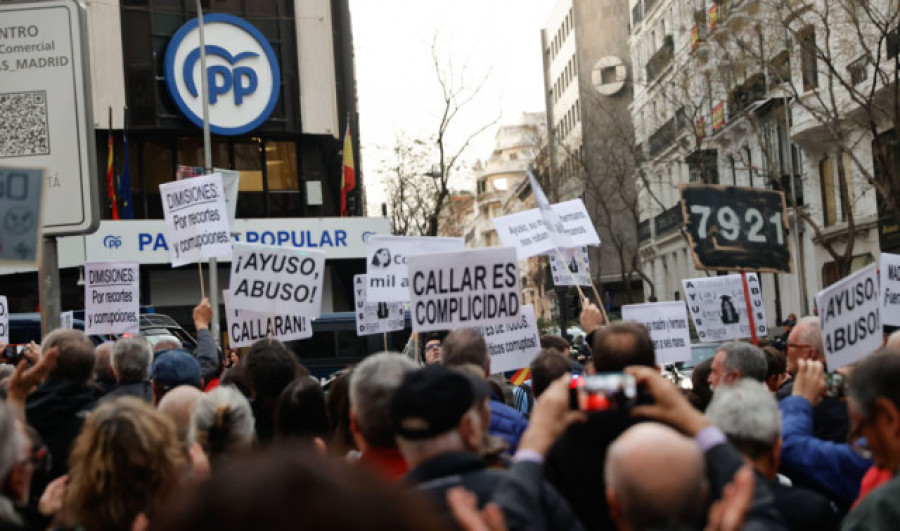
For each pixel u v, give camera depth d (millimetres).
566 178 61844
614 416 3689
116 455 3602
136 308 11344
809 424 4488
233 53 31703
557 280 10914
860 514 3186
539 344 9062
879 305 6363
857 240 30109
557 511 3059
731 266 8977
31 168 6164
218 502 1150
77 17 10172
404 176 40281
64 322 13398
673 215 48656
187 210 11094
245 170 32938
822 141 29609
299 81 33031
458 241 10258
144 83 31219
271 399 6172
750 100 35062
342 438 5375
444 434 3102
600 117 62281
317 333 23781
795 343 6180
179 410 5047
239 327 9867
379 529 1165
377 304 11820
